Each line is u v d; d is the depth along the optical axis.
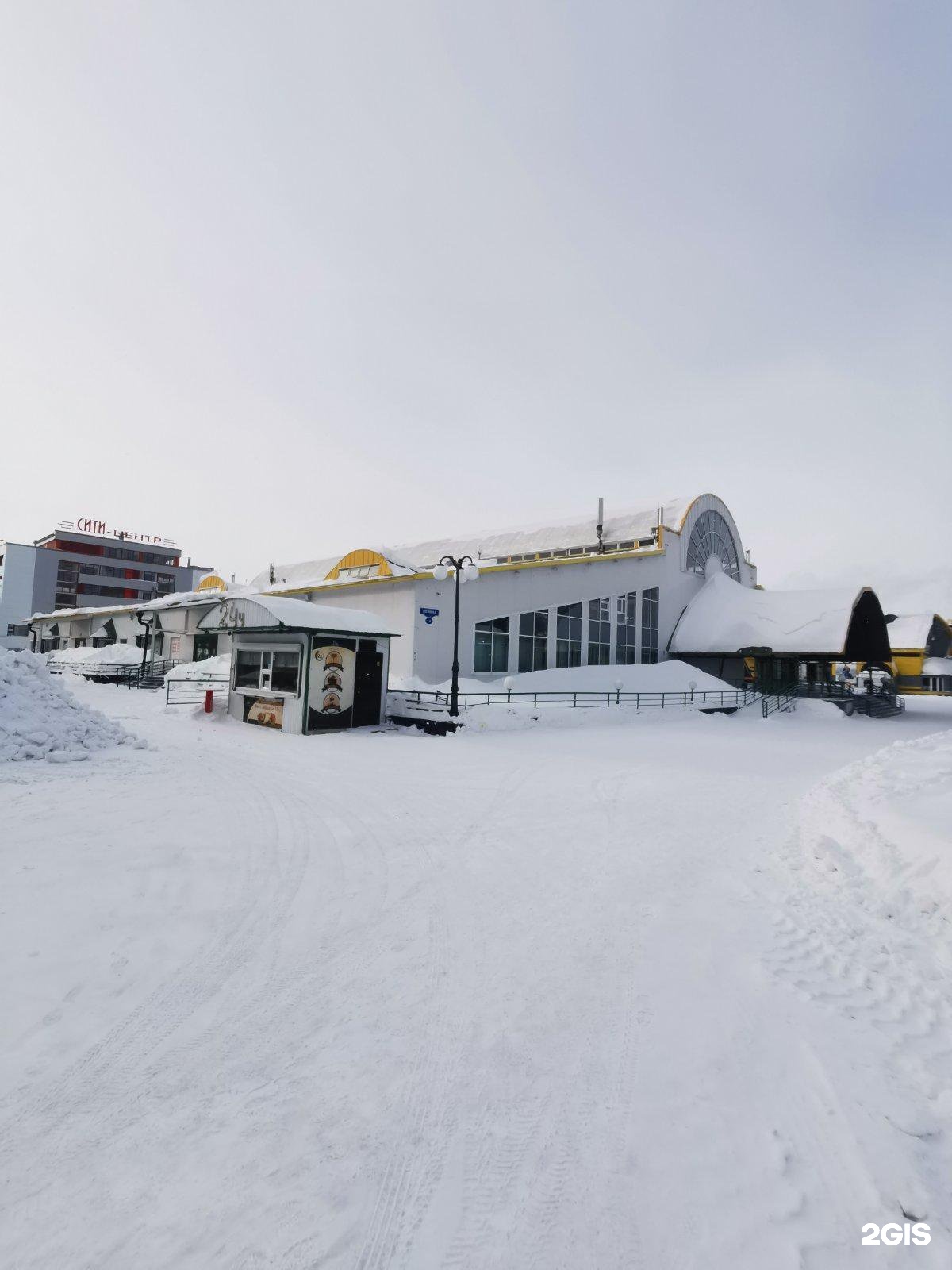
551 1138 2.93
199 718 21.39
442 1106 3.12
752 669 39.25
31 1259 2.25
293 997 4.12
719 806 10.17
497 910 5.66
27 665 13.94
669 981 4.42
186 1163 2.72
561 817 9.27
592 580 35.59
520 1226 2.46
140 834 7.55
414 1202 2.56
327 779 11.61
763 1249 2.36
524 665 31.91
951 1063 3.54
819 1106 3.15
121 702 25.91
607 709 25.03
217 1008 3.97
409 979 4.40
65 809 8.59
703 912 5.69
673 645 40.78
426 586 28.36
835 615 36.28
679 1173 2.73
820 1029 3.84
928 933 5.18
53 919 5.13
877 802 7.68
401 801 10.01
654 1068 3.45
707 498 45.25
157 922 5.18
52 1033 3.63
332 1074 3.35
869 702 35.88
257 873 6.42
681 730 23.91
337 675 19.70
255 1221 2.45
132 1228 2.40
